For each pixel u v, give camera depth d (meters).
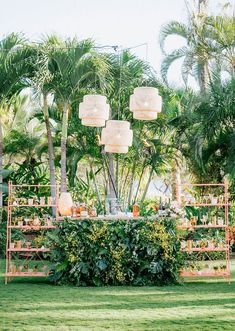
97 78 13.34
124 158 16.27
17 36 13.03
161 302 7.33
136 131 15.18
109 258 8.95
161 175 19.17
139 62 14.38
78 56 12.76
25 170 17.20
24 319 6.24
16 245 9.58
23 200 9.97
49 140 14.18
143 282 8.94
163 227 9.02
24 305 7.10
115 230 9.00
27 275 9.19
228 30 14.73
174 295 7.92
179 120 13.99
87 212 9.44
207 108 13.20
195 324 5.99
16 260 11.90
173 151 15.88
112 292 8.21
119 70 13.77
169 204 9.59
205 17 15.13
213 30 14.96
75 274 8.84
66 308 6.91
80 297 7.74
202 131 13.23
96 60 12.73
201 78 16.34
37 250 9.34
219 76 13.50
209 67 15.27
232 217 13.32
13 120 18.41
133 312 6.65
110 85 13.35
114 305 7.11
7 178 16.27
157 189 19.88
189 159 14.54
